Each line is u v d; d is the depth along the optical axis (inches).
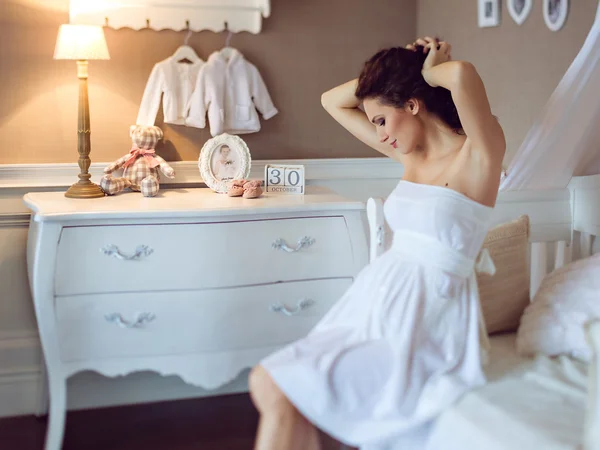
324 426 59.4
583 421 54.1
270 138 113.7
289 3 111.4
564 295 71.4
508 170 88.4
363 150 118.3
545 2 91.3
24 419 102.1
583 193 89.5
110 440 93.9
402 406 59.6
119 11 104.0
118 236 83.5
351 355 61.3
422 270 65.5
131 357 85.2
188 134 109.7
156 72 105.6
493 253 79.3
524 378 63.9
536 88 94.2
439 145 70.2
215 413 103.0
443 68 63.9
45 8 101.8
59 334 82.5
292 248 88.5
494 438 53.8
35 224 93.0
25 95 102.5
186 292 85.7
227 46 109.6
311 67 113.9
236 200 93.6
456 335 64.2
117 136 107.0
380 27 116.4
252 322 88.3
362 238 91.2
